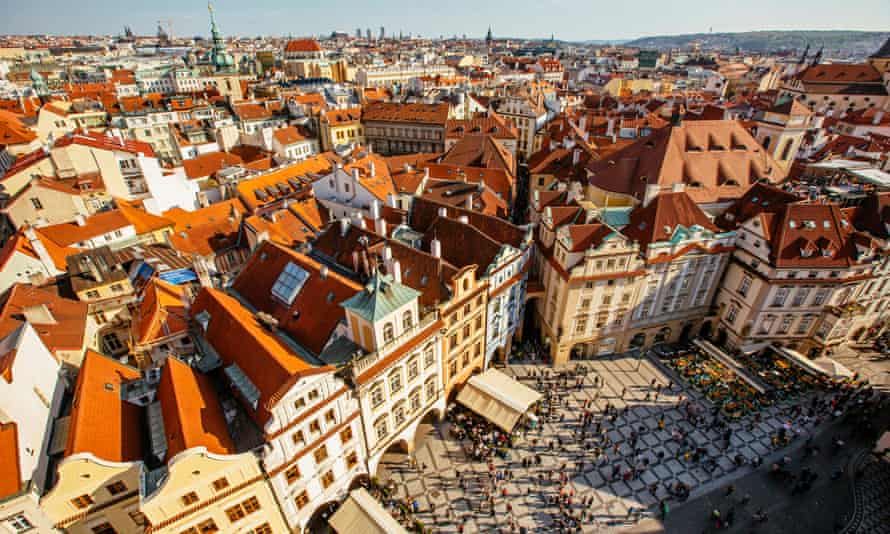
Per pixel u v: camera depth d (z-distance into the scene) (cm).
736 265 6450
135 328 4778
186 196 8775
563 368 6625
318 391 3781
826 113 14000
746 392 6109
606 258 5847
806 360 6234
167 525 3319
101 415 3522
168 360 3962
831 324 6272
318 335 4412
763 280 6056
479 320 5675
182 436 3294
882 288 6344
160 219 6756
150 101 14900
